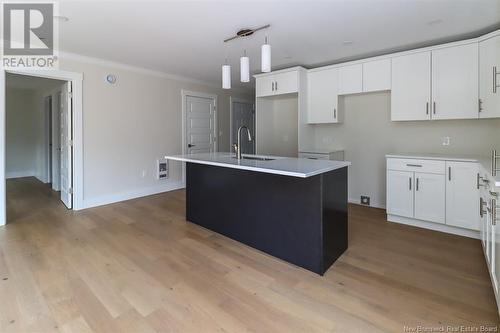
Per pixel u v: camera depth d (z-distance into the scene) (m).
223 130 6.28
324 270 2.25
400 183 3.35
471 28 2.93
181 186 5.54
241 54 3.81
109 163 4.38
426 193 3.16
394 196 3.41
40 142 6.36
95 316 1.71
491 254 1.99
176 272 2.26
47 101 5.88
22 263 2.38
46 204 4.33
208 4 2.38
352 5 2.41
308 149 4.43
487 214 2.16
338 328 1.62
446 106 3.16
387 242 2.85
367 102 4.17
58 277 2.16
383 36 3.14
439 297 1.91
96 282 2.10
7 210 3.98
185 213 3.88
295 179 2.36
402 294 1.95
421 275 2.20
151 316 1.72
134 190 4.74
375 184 4.18
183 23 2.76
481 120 3.28
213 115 6.02
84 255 2.55
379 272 2.26
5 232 3.11
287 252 2.45
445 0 2.33
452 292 1.96
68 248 2.70
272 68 4.59
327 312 1.76
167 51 3.68
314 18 2.66
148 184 4.95
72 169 4.01
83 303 1.84
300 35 3.10
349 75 3.92
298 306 1.83
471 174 2.84
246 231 2.80
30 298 1.89
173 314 1.74
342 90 4.00
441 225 3.13
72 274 2.21
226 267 2.35
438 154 3.47
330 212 2.35
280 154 5.27
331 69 4.09
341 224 2.55
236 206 2.89
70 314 1.73
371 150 4.18
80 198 4.06
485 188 2.23
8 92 6.49
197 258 2.52
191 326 1.64
